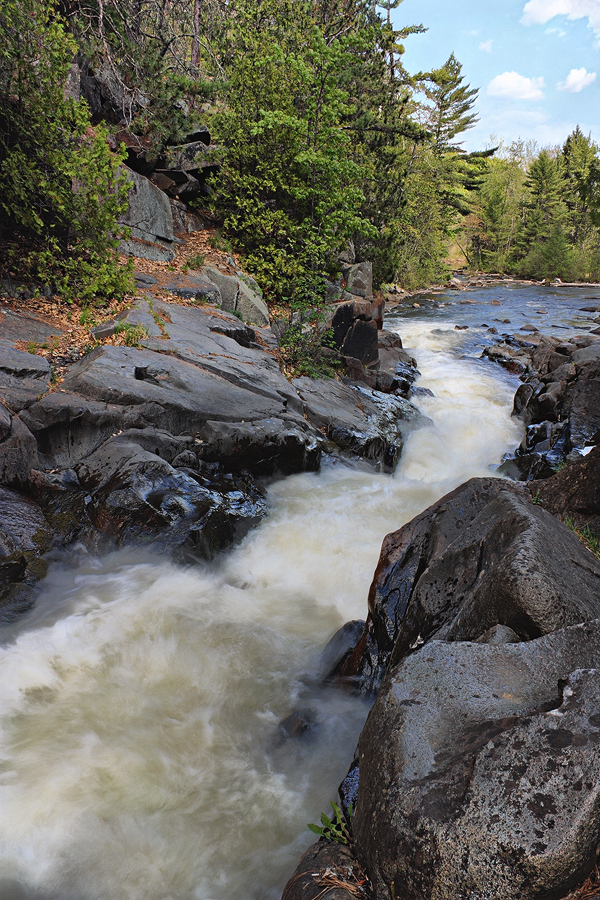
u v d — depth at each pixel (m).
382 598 4.25
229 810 3.57
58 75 9.10
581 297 32.00
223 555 6.64
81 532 6.18
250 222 14.29
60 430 6.77
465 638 3.19
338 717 4.13
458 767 2.24
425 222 40.53
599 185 34.44
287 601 6.04
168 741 4.10
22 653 4.82
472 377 15.35
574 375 11.17
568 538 3.63
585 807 1.99
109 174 9.61
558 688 2.47
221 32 18.12
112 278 9.96
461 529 4.21
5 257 9.54
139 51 14.06
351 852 2.59
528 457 9.34
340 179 14.03
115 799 3.63
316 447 8.59
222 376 8.91
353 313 13.58
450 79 49.97
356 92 21.23
